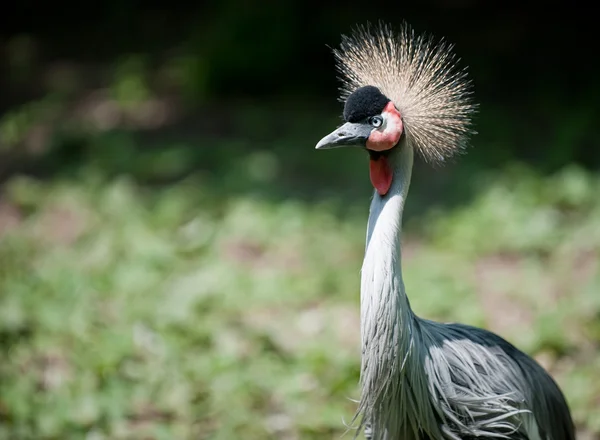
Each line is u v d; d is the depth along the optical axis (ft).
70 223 47.78
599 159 53.88
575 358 32.83
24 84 79.87
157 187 53.67
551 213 45.24
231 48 71.20
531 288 38.27
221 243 44.24
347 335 35.50
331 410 29.60
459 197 49.47
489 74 68.69
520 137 58.59
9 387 31.45
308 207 48.39
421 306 36.58
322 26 70.54
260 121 64.69
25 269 41.91
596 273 38.55
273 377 32.01
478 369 20.92
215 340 34.65
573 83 66.03
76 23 98.78
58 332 35.68
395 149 19.88
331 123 63.10
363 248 43.39
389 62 20.35
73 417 29.71
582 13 73.77
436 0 78.89
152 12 100.12
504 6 77.46
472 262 41.78
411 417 19.99
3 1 100.01
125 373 32.30
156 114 68.90
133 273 40.70
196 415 30.07
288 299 38.37
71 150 59.98
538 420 21.89
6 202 51.62
